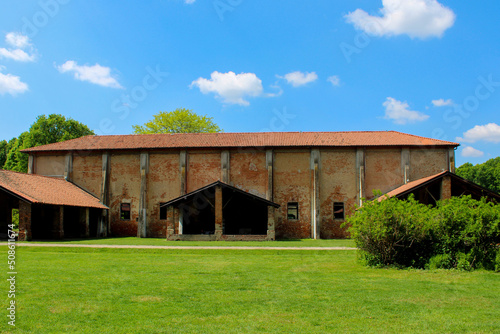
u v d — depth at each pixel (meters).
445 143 28.89
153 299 8.37
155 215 30.14
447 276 11.03
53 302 8.03
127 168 30.81
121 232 30.28
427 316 7.14
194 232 30.66
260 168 29.86
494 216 12.08
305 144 29.41
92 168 31.14
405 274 11.47
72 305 7.82
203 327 6.50
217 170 30.06
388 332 6.27
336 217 29.28
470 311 7.48
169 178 30.34
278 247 19.52
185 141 31.28
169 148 30.06
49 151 31.56
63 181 30.08
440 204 13.46
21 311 7.37
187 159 30.27
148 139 32.34
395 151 29.45
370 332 6.27
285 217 29.45
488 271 11.78
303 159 29.78
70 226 28.70
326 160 29.70
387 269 12.45
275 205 25.08
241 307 7.76
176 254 17.02
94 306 7.76
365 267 12.98
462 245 12.49
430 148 29.34
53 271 11.88
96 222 30.19
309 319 6.97
